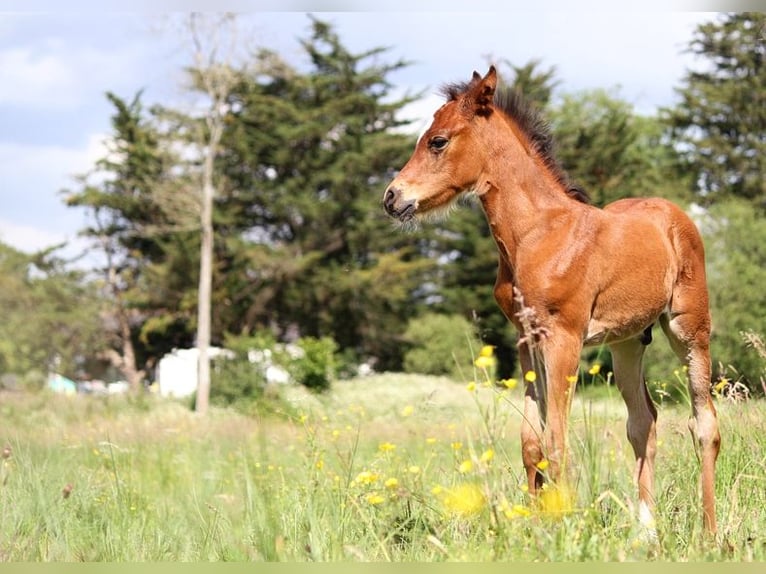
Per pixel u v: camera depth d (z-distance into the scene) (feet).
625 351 23.21
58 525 20.72
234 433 46.60
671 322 23.29
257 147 161.99
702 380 23.03
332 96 166.50
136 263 176.76
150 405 98.48
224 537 19.48
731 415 24.99
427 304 164.45
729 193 157.07
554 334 20.88
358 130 163.94
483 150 22.03
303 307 162.91
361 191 163.84
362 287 157.38
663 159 179.73
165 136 138.92
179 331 172.45
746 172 159.33
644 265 21.93
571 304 20.92
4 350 163.32
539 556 15.72
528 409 20.68
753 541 18.62
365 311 160.45
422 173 22.16
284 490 21.91
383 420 60.49
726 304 89.97
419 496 19.47
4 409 85.97
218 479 30.66
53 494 23.47
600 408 32.01
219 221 159.43
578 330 21.02
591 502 16.88
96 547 19.61
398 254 160.97
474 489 16.71
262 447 25.62
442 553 16.79
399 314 163.32
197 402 108.27
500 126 22.13
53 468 29.30
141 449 40.73
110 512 22.57
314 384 103.19
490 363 16.30
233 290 163.12
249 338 146.41
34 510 22.17
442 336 135.23
